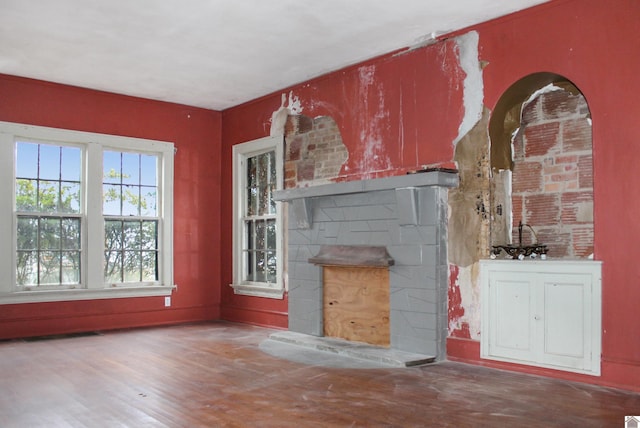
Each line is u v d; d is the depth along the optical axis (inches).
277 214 265.3
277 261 264.2
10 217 240.7
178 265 290.0
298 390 152.3
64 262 256.4
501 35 182.9
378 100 220.7
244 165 295.9
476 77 189.0
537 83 183.3
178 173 292.4
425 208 191.2
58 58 222.7
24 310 243.8
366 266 204.8
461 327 188.7
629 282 151.8
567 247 183.2
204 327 271.4
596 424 123.0
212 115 306.2
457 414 130.3
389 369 177.5
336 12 179.0
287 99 265.1
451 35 196.2
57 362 190.2
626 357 151.8
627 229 152.6
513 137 197.6
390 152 215.2
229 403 140.3
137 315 274.8
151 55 219.8
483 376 167.5
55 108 254.8
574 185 182.2
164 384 159.5
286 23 188.2
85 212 261.9
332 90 241.3
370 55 220.4
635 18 152.9
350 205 217.8
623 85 154.6
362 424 123.6
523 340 172.7
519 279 174.2
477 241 185.5
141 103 281.1
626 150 153.5
